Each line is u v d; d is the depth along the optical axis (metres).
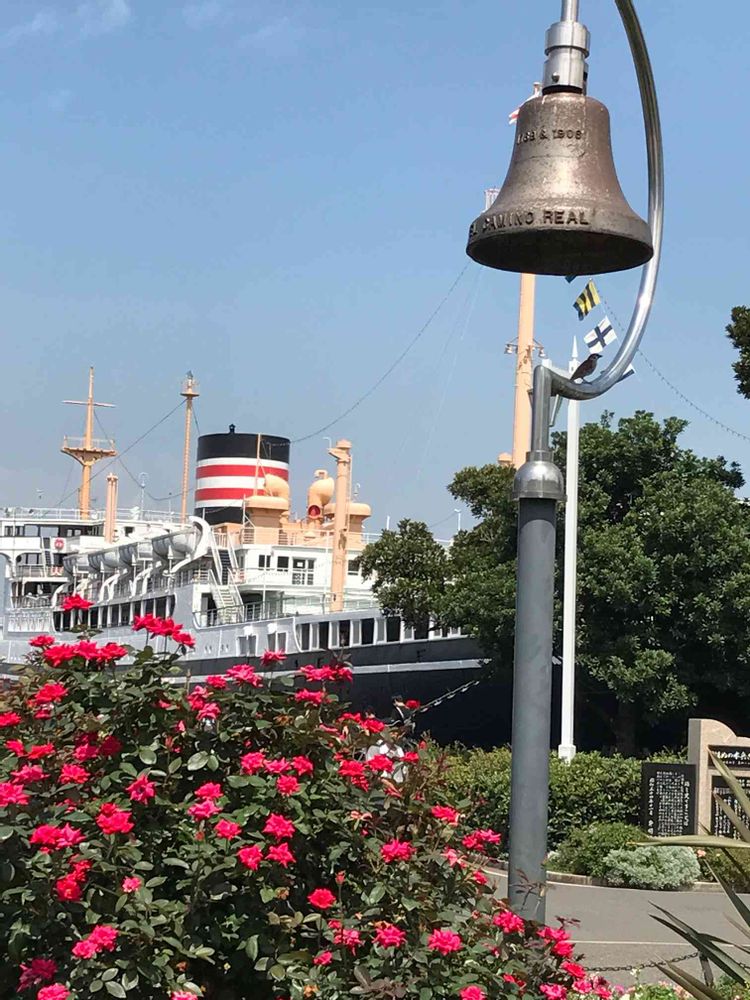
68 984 5.91
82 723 6.59
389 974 6.20
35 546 75.69
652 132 7.47
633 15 7.05
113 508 72.12
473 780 25.55
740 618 31.61
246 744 6.88
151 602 60.97
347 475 51.59
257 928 6.37
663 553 32.50
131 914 6.00
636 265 7.55
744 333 29.95
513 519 36.06
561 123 7.07
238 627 50.94
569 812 25.06
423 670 40.38
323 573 58.94
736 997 8.71
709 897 21.11
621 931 17.09
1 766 6.50
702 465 35.28
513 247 7.60
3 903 5.99
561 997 6.43
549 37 7.22
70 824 6.27
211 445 70.25
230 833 6.15
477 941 6.55
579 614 32.50
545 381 6.82
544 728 6.61
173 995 5.93
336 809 6.69
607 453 34.75
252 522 62.91
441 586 41.75
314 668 7.54
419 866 6.65
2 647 74.81
